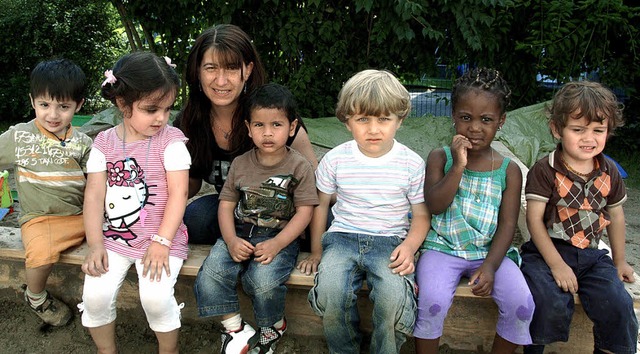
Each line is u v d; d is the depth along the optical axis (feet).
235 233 8.07
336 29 18.76
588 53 20.13
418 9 17.10
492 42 18.94
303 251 8.74
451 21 18.45
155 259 7.58
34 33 29.12
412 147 17.52
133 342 8.73
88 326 7.74
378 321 7.30
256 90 8.04
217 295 7.70
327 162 8.14
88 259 7.64
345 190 7.97
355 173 7.90
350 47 19.60
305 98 19.93
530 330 7.43
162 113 7.75
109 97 7.77
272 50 19.80
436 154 7.98
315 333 8.68
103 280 7.61
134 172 7.91
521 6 19.66
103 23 30.83
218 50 8.19
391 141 7.98
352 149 8.04
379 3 17.81
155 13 19.80
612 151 20.85
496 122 7.42
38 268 8.24
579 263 7.53
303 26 18.61
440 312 7.33
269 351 8.05
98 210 7.91
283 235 7.88
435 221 8.02
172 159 7.91
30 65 29.86
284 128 7.88
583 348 8.13
